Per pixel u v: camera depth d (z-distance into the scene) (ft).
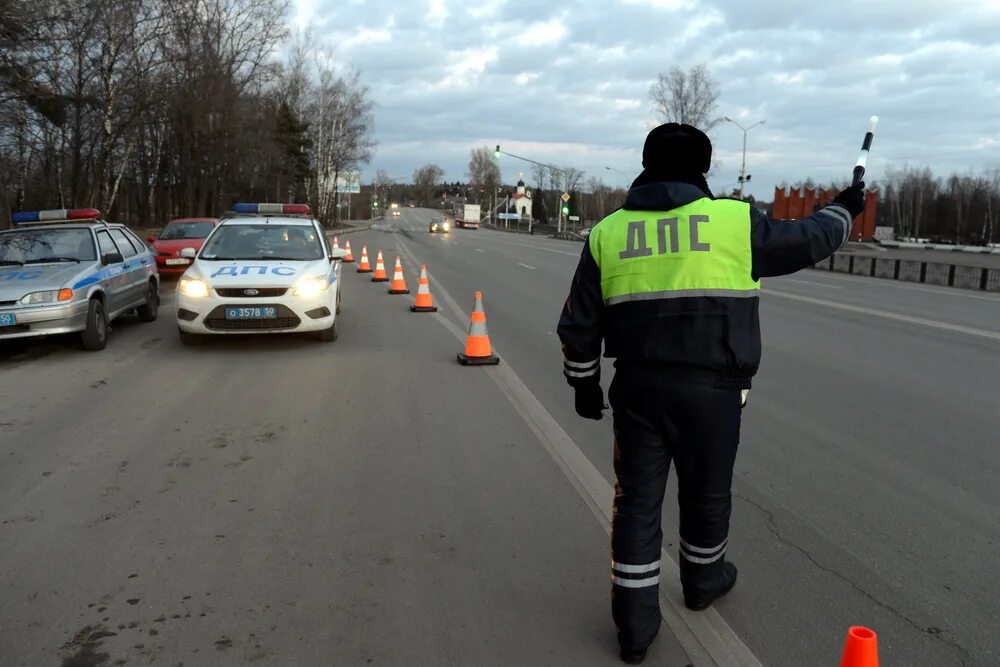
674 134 9.53
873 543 13.26
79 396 23.07
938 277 73.61
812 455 17.95
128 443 18.52
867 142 9.66
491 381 25.35
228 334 31.76
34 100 54.95
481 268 76.74
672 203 9.25
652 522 9.64
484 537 13.42
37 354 29.60
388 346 31.63
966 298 57.36
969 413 21.67
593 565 12.42
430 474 16.52
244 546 12.98
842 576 12.06
